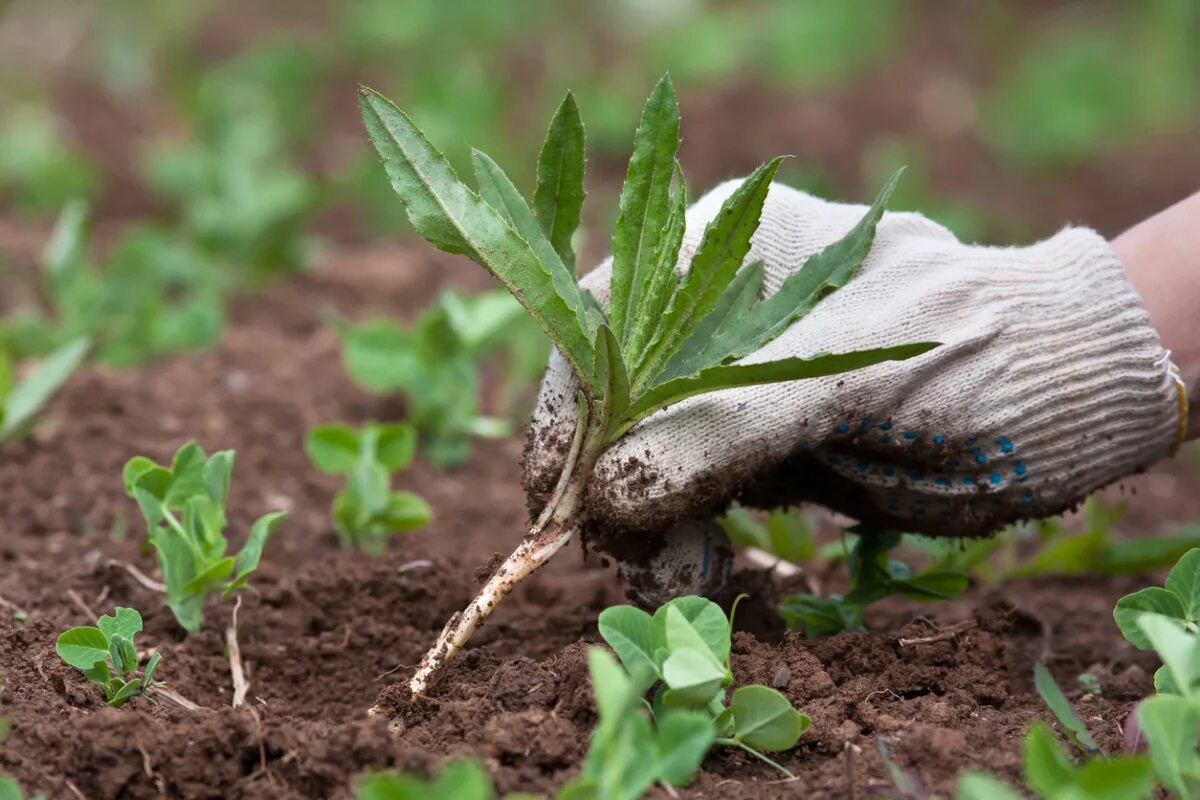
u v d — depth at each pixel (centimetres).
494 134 981
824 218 365
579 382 309
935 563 446
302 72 1070
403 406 595
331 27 1264
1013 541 495
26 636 357
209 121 915
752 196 296
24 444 520
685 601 299
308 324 728
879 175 1008
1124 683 368
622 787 247
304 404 595
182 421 565
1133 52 1226
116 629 325
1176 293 370
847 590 462
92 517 472
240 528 478
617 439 321
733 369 294
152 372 617
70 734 293
